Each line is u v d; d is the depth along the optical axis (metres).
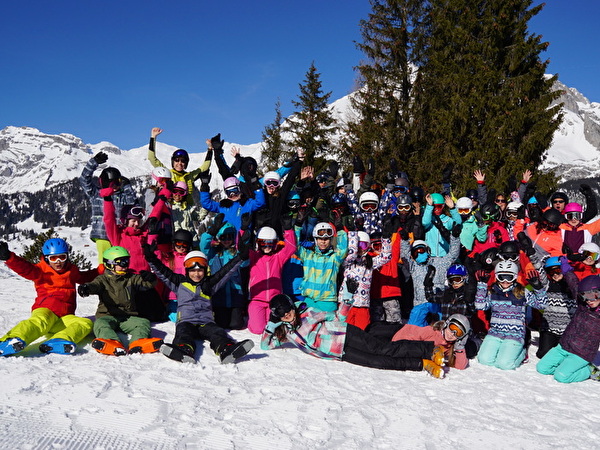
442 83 21.44
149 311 6.54
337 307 6.44
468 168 20.33
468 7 22.23
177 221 7.69
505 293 6.09
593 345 5.45
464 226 7.61
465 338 5.71
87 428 3.60
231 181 7.29
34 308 5.76
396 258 6.87
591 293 5.45
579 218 7.90
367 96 22.42
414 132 22.20
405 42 22.88
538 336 7.66
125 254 6.06
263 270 6.57
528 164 20.64
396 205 8.23
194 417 3.90
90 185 7.59
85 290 5.84
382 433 3.89
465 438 3.91
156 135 8.35
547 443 3.92
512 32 22.06
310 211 7.75
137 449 3.38
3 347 4.97
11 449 3.25
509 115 20.48
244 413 4.04
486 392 4.95
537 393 5.04
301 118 28.30
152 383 4.52
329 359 5.62
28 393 4.12
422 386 4.99
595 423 4.37
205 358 5.34
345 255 6.36
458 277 6.27
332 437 3.75
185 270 6.02
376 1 22.77
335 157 24.59
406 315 7.66
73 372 4.64
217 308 6.59
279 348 5.91
